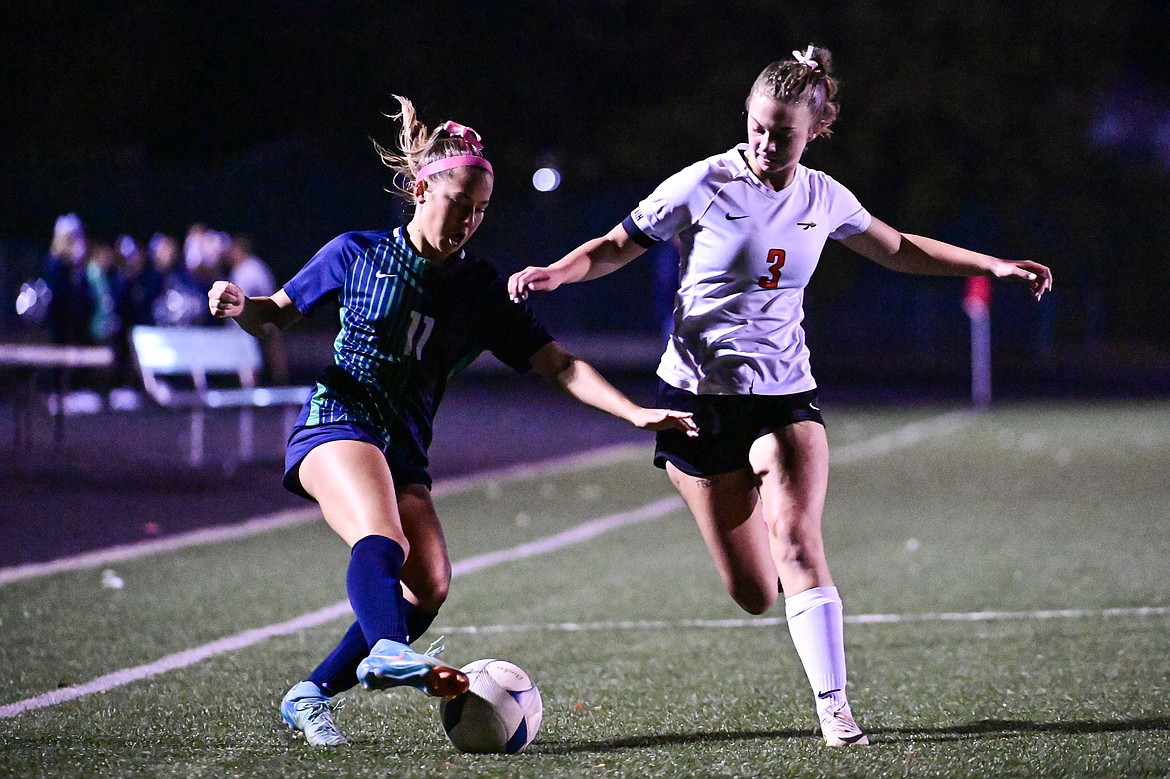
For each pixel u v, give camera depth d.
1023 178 116.88
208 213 115.12
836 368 107.44
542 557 28.36
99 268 65.44
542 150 127.19
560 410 69.12
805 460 14.52
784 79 13.82
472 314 13.77
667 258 87.56
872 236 15.37
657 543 30.23
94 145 121.69
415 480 13.77
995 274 15.61
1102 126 133.50
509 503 36.53
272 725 15.07
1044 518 33.75
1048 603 23.48
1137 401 74.56
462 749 13.10
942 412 67.19
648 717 15.66
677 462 15.02
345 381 13.58
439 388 14.02
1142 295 126.88
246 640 20.27
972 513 34.78
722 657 19.53
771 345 14.77
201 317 63.72
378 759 12.58
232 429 55.31
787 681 17.94
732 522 15.09
